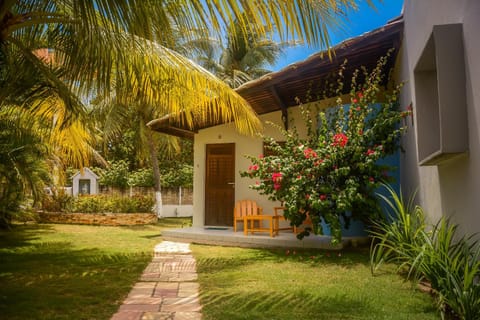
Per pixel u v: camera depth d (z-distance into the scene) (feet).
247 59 60.75
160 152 72.79
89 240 28.89
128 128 64.90
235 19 10.03
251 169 22.82
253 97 26.94
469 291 8.66
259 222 29.81
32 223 43.65
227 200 32.04
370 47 22.57
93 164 69.77
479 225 9.54
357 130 20.57
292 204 20.67
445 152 10.22
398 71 23.27
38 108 20.61
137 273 16.58
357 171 20.72
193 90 18.92
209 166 32.86
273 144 23.82
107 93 16.05
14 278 15.56
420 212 14.15
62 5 14.88
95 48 15.03
